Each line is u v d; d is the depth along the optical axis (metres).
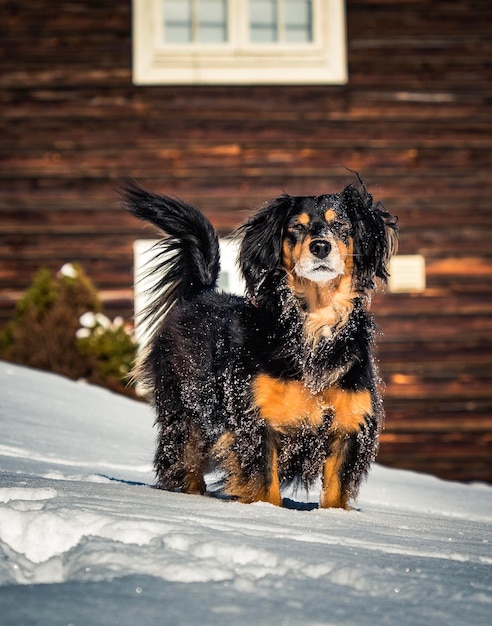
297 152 10.86
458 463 10.67
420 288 10.80
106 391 8.93
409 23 11.01
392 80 10.98
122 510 3.24
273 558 2.62
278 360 4.29
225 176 10.81
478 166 10.98
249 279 4.69
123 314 10.67
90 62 10.84
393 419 10.67
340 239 4.57
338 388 4.32
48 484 3.96
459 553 3.06
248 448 4.30
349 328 4.46
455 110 11.00
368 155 10.92
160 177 10.80
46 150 10.80
